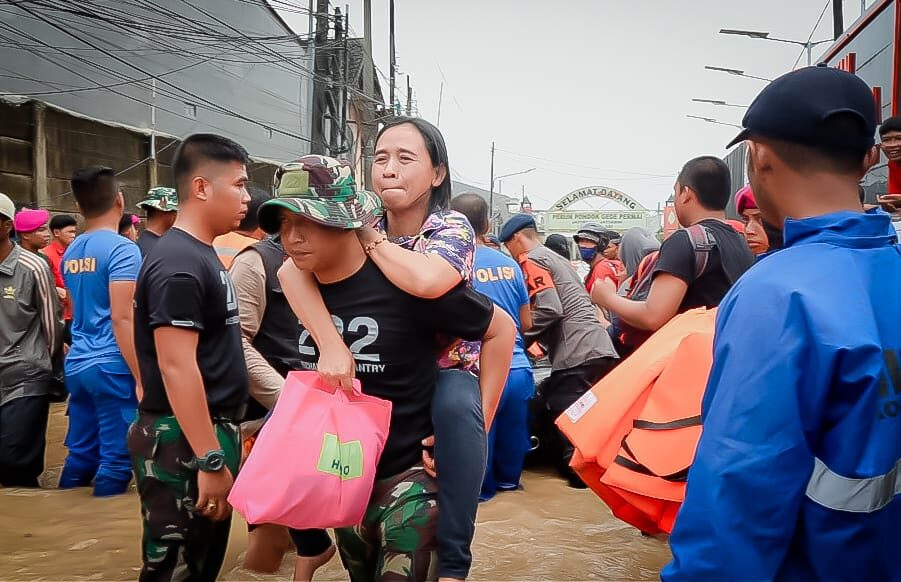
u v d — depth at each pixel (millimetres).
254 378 3541
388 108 20453
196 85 15070
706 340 2859
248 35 16891
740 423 1449
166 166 13820
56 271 7676
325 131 17734
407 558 2225
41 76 10891
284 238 2219
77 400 4910
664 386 2861
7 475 5012
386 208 2650
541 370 6680
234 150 2914
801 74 1616
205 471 2652
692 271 3523
